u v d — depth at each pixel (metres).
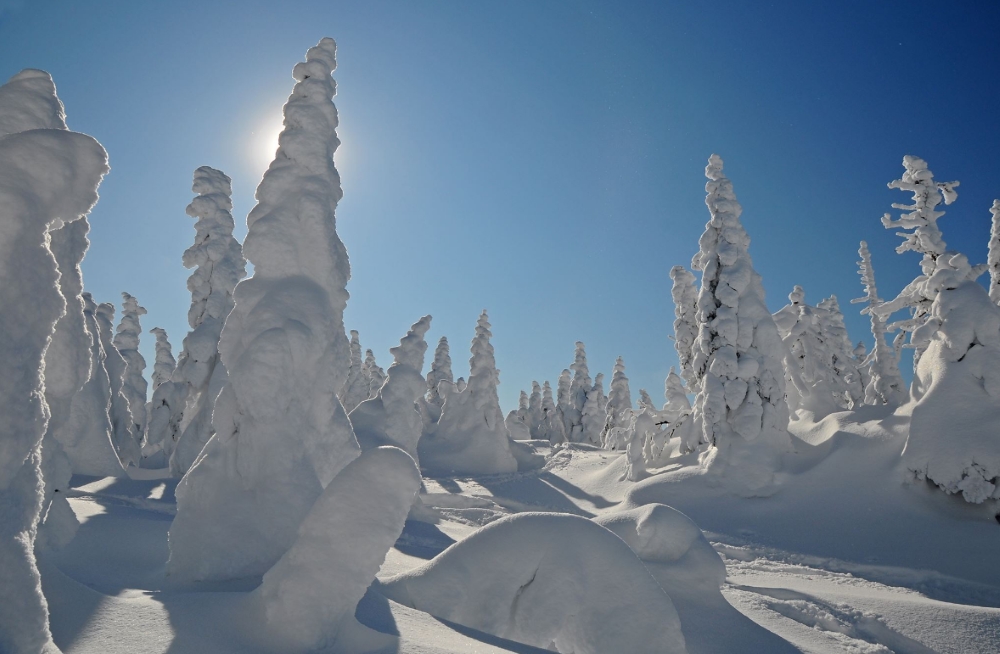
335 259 8.87
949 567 16.16
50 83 5.63
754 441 23.00
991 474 17.75
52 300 3.46
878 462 20.89
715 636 7.46
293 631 4.55
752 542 19.08
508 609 6.09
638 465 26.53
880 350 36.03
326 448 8.25
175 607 4.96
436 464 33.69
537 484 29.09
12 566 3.16
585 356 56.03
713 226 25.50
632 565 6.37
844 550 17.86
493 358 36.62
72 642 4.27
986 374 19.19
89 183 3.65
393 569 8.52
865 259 37.78
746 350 23.94
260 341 7.70
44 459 6.09
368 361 54.72
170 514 12.77
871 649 8.32
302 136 9.07
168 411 25.77
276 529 7.14
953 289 20.66
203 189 24.17
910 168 24.38
